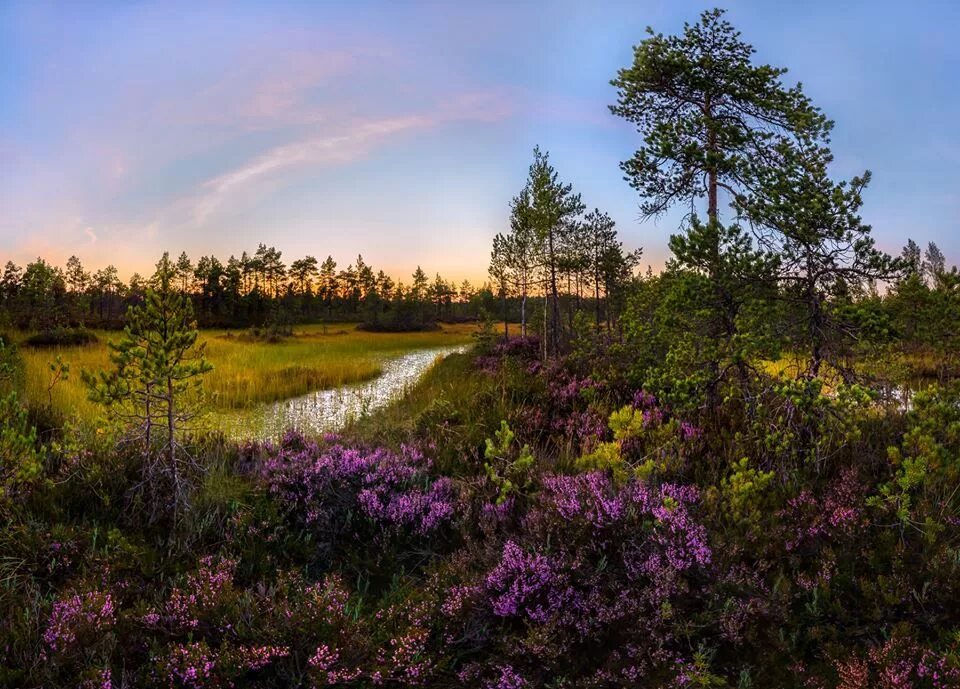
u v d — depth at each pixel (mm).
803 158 8570
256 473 5648
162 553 4172
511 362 16016
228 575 3656
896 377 6258
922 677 2504
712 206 10320
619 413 5004
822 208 5477
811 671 2756
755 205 6469
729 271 6035
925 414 4449
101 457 5281
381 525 4711
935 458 3941
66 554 3914
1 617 3146
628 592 3316
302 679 2959
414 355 37812
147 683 2791
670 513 3754
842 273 5707
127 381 4812
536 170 24422
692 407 5848
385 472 5488
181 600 3375
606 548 3742
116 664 2986
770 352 5723
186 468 5250
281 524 4738
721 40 10750
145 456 4836
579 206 25125
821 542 3650
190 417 5203
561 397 8219
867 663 2686
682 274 6457
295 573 3869
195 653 2889
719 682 2615
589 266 28734
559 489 4426
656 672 2867
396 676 3006
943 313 7047
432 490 5238
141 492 4738
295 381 19922
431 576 3945
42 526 4184
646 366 8258
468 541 4309
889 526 3674
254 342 41750
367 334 69688
